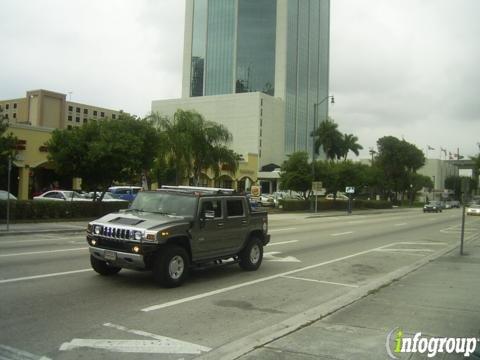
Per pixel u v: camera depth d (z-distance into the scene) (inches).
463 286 406.6
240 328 277.9
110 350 233.0
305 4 5880.9
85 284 379.6
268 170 4867.1
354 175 2454.5
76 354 226.4
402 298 356.2
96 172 1094.4
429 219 1718.8
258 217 487.2
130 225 371.2
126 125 1156.5
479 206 2126.0
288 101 5556.1
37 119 3850.9
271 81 5511.8
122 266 374.0
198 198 409.7
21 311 296.7
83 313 297.4
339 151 3513.8
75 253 551.2
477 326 279.7
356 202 2647.6
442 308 323.6
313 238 868.0
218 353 230.4
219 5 5703.7
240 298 357.7
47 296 336.8
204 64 5772.6
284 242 780.0
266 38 5531.5
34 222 975.0
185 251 389.1
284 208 1994.3
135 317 293.3
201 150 1531.7
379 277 469.4
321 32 6328.7
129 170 1133.7
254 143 4992.6
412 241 850.8
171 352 232.4
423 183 4170.8
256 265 486.6
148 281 398.6
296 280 440.8
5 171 935.7
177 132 1473.9
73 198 1248.2
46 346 235.9
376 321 288.5
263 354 225.1
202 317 299.3
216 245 426.0
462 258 599.5
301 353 227.1
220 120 5206.7
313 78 6122.1
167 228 370.6
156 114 1499.8
